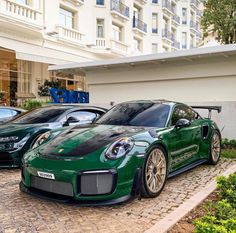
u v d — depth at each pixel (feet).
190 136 17.70
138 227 11.19
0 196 14.49
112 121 17.42
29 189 13.58
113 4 69.92
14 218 11.99
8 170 19.54
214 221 9.77
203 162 20.06
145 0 89.56
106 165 12.17
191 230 10.81
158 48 98.43
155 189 14.20
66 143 13.80
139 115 17.24
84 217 12.07
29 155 14.02
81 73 41.37
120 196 12.37
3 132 19.45
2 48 45.88
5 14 41.50
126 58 32.65
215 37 63.21
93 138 13.92
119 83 36.94
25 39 47.37
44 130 19.98
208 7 58.08
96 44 66.28
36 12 47.91
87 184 12.10
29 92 53.47
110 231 10.86
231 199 12.86
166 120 16.46
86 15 63.93
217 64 30.27
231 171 19.24
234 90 29.84
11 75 50.62
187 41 124.67
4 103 47.65
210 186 15.65
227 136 28.78
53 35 53.06
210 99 31.14
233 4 54.90
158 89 34.27
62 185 12.43
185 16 124.06
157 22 98.58
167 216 11.84
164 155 14.89
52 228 11.11
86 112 23.98
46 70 56.24
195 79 31.96
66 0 57.77
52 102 44.32
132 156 12.78
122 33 76.84
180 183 16.76
